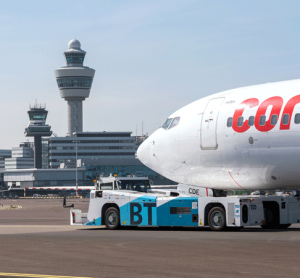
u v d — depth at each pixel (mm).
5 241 20750
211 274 12445
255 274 12383
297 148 23844
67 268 13578
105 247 18328
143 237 22312
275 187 26500
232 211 24500
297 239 20562
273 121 24406
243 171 26203
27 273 12836
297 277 11961
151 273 12680
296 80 25234
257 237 21516
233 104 26219
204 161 27328
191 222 25594
